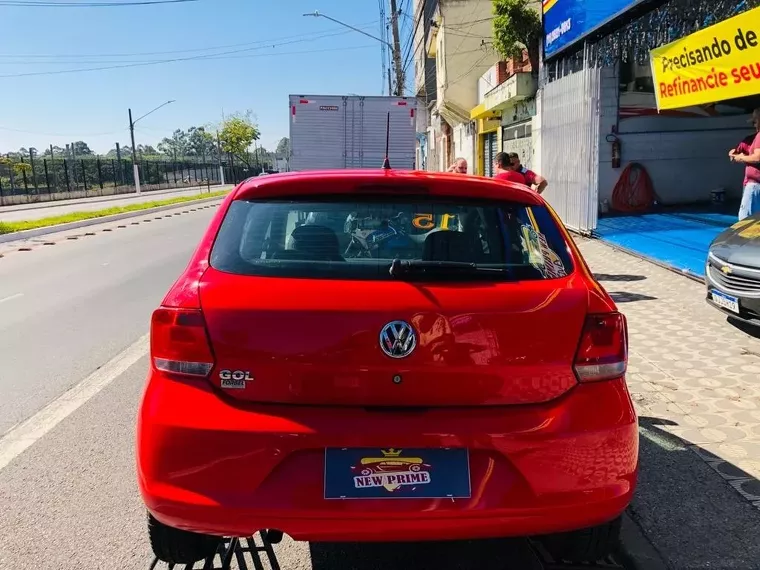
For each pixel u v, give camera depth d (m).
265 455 2.12
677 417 4.09
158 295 8.59
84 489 3.48
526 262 2.47
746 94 7.23
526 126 17.03
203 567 2.67
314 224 2.56
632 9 8.94
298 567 2.83
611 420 2.26
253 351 2.18
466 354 2.20
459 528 2.14
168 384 2.23
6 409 4.65
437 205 2.65
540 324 2.24
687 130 14.25
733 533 2.90
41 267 11.41
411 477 2.14
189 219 21.72
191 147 119.94
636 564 2.73
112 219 21.38
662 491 3.24
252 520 2.11
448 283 2.30
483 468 2.17
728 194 14.56
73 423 4.39
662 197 14.51
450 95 24.30
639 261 9.38
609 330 2.32
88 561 2.83
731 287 5.54
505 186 2.74
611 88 14.03
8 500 3.36
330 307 2.20
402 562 2.87
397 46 25.39
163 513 2.16
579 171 12.16
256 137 73.56
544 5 13.87
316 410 2.18
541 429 2.19
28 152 39.59
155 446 2.18
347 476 2.12
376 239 2.52
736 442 3.73
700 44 8.00
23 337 6.60
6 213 27.61
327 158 14.83
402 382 2.18
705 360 5.12
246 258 2.41
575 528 2.24
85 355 5.95
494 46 16.89
